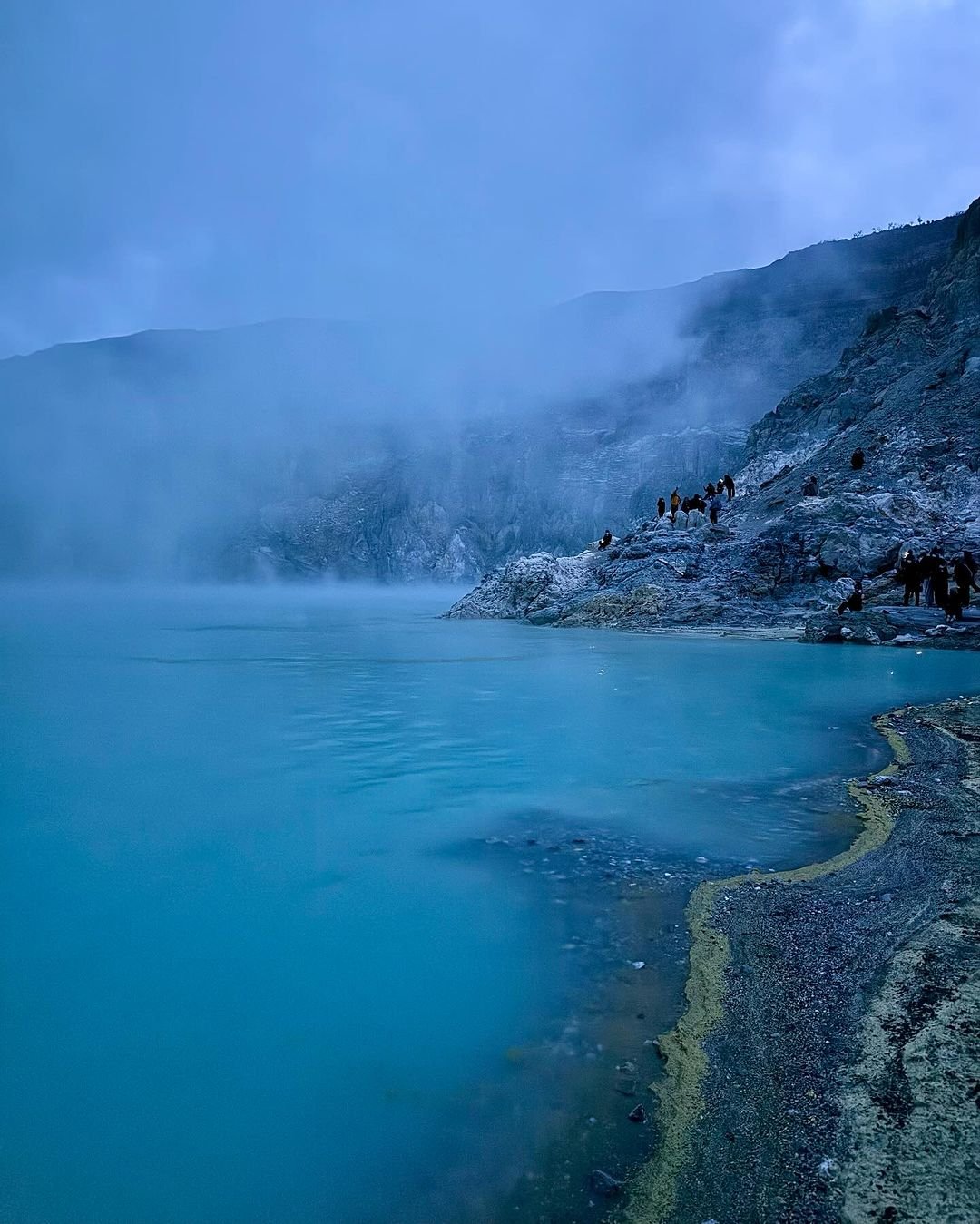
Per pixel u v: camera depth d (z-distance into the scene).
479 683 13.91
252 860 5.60
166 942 4.35
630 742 9.24
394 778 7.74
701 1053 3.18
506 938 4.31
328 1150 2.72
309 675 14.88
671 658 17.53
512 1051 3.27
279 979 3.93
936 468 31.84
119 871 5.42
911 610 22.09
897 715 10.55
